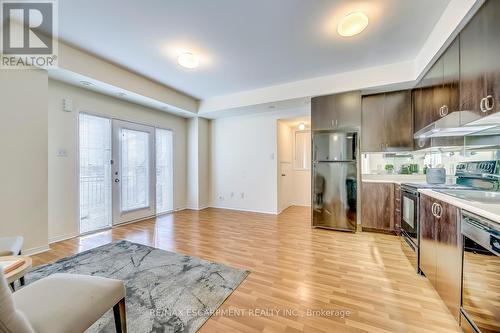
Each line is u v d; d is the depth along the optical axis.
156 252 2.65
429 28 2.28
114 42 2.56
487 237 1.12
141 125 4.27
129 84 3.39
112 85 3.14
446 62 2.20
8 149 2.34
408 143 3.31
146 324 1.45
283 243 2.97
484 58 1.55
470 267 1.29
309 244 2.93
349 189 3.46
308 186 5.71
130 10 2.01
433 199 1.79
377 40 2.49
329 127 3.59
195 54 2.81
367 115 3.56
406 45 2.60
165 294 1.79
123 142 3.95
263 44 2.59
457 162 2.56
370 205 3.42
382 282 1.98
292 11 2.03
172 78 3.63
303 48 2.68
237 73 3.40
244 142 5.15
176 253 2.62
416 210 2.33
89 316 1.04
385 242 2.99
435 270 1.74
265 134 4.91
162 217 4.47
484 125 1.89
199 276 2.08
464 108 1.84
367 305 1.65
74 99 3.20
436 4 1.94
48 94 2.79
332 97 3.57
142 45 2.62
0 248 1.70
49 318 0.94
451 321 1.47
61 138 3.06
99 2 1.90
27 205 2.48
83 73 2.79
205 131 5.49
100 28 2.29
